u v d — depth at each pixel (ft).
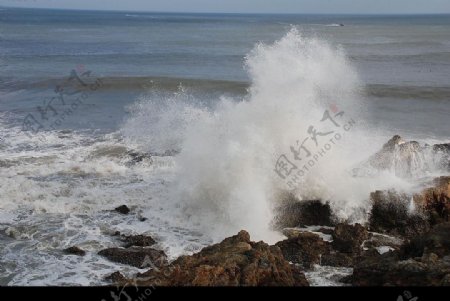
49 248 33.81
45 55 155.43
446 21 593.01
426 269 27.20
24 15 579.89
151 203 41.34
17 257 32.53
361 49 188.14
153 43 212.23
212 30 330.54
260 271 26.30
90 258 32.37
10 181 44.60
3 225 37.11
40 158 53.52
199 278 25.55
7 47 179.63
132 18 593.01
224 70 128.67
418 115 76.74
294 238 33.04
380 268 28.40
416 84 104.63
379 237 35.60
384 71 126.82
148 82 101.14
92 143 59.52
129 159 53.47
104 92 92.17
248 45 203.51
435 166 43.86
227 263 26.35
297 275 28.30
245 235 30.04
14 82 99.76
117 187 45.14
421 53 172.45
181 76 114.73
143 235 35.29
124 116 71.77
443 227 31.71
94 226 37.27
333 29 353.51
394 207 37.04
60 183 45.60
